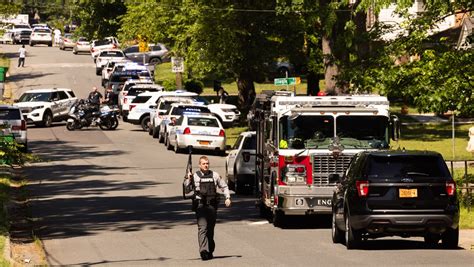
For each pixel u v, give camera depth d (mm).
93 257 44469
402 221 43812
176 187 79625
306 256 43500
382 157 44844
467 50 65438
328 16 101250
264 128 61125
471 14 72375
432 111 64875
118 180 84375
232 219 61688
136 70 154500
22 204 69062
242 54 132750
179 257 44062
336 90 105938
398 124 56000
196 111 113312
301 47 135500
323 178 55438
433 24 69875
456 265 39625
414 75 65625
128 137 123188
